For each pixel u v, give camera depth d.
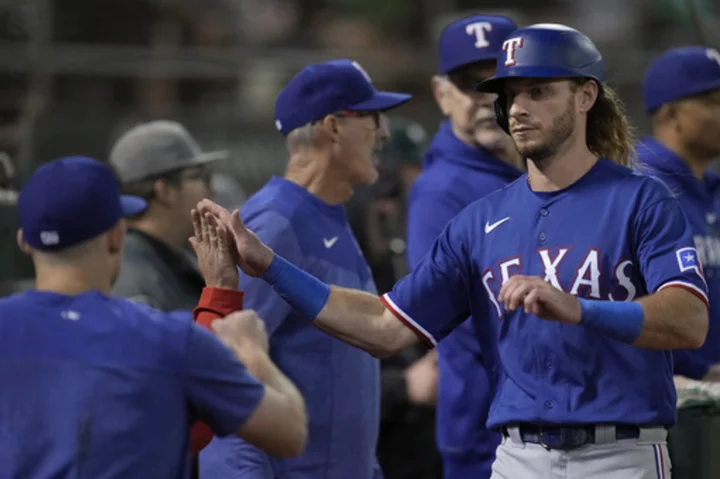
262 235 15.05
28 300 10.79
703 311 12.10
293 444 11.09
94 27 32.72
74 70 30.20
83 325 10.64
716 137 18.83
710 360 17.86
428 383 19.75
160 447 10.56
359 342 13.34
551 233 12.66
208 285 12.61
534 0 43.62
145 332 10.67
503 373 13.05
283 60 32.16
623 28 41.59
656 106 19.22
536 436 12.73
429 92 34.59
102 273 11.07
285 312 14.90
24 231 10.98
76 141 29.33
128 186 18.66
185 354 10.68
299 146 15.78
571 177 12.74
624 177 12.66
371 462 15.92
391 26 46.25
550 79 12.50
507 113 13.27
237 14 40.44
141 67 31.16
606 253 12.41
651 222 12.32
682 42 38.41
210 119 31.31
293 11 46.38
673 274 12.10
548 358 12.53
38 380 10.49
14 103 28.69
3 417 10.49
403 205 23.86
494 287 12.96
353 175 15.82
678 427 17.56
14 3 29.38
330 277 15.38
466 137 18.25
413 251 18.16
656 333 11.84
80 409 10.42
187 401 10.78
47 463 10.41
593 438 12.44
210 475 14.75
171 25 34.53
